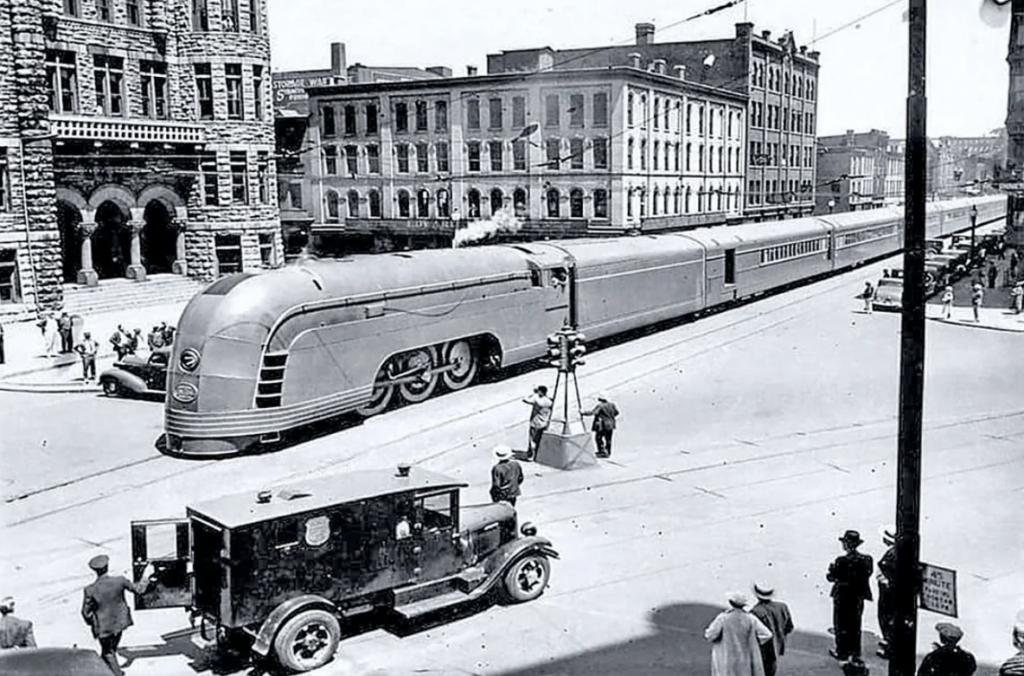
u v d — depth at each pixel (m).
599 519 16.86
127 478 20.09
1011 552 14.92
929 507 17.27
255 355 21.53
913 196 9.89
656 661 11.53
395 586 12.16
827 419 24.31
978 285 40.50
